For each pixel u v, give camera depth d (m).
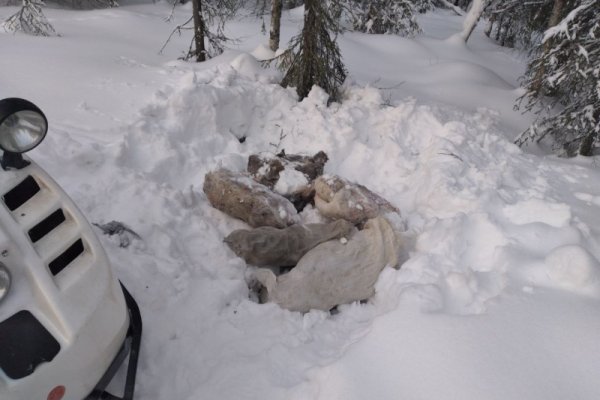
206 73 6.57
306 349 2.81
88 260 1.93
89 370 1.81
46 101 5.40
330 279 3.30
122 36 10.87
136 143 4.76
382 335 2.57
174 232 3.69
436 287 2.88
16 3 14.40
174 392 2.53
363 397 2.24
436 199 4.43
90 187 3.83
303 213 4.44
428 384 2.23
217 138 5.50
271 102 6.30
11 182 1.86
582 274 2.75
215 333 2.92
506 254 3.21
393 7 15.53
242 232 3.68
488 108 9.62
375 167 5.50
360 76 10.26
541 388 2.14
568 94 8.75
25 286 1.72
